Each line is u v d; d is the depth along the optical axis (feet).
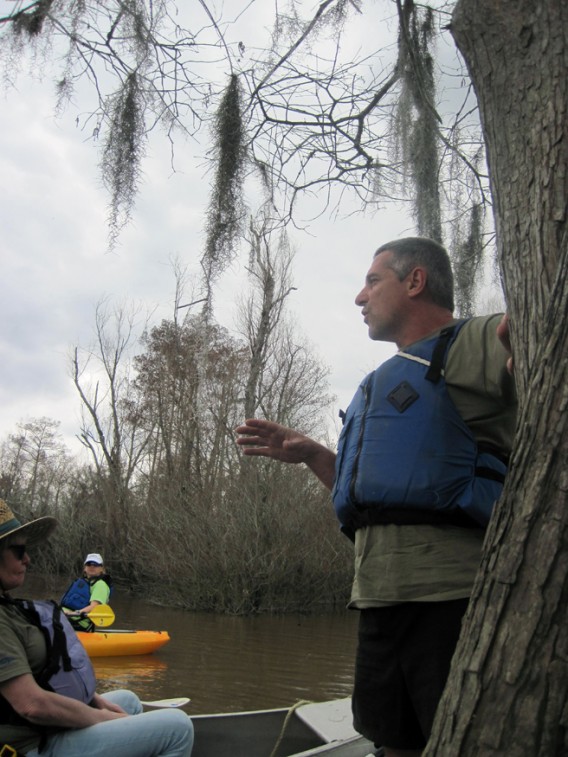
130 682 29.60
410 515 6.39
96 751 8.70
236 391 48.85
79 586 37.32
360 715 6.89
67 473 87.25
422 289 7.43
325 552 59.06
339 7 9.65
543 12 5.17
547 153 4.90
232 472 57.62
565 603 3.71
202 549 55.98
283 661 35.65
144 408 76.48
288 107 10.64
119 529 73.20
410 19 10.21
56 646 9.07
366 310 7.80
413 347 6.99
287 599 57.88
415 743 6.58
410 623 6.36
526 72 5.18
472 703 3.87
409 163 10.06
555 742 3.64
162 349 62.39
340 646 41.24
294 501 57.36
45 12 8.88
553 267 4.62
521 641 3.77
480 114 5.59
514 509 4.00
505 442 6.57
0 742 8.43
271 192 10.95
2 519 9.02
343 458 7.20
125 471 78.02
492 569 4.01
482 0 5.47
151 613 53.83
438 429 6.48
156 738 9.10
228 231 9.87
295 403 68.23
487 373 6.35
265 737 13.12
